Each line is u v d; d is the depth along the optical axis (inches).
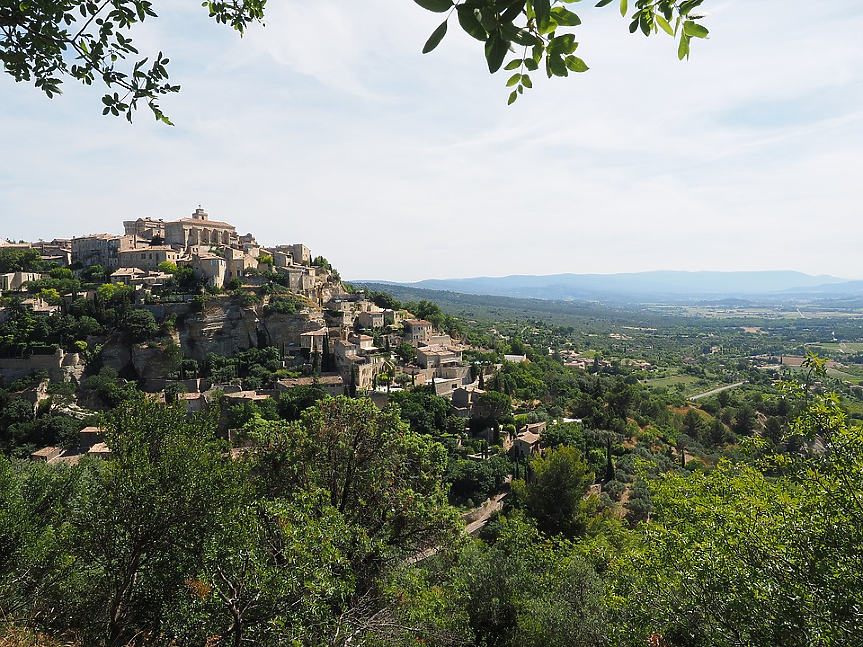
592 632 873.5
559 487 1908.2
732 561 532.1
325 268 6476.4
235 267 5049.2
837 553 442.6
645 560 708.7
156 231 5723.4
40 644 575.2
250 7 396.5
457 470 2925.7
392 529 862.5
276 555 650.2
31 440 3174.2
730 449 3868.1
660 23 225.9
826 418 480.7
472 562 1171.3
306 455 876.6
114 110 328.8
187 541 646.5
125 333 4067.4
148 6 313.7
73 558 708.7
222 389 3875.5
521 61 203.3
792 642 435.5
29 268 4832.7
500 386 4630.9
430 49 165.6
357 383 4030.5
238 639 551.8
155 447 704.4
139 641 659.4
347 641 528.7
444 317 7342.5
